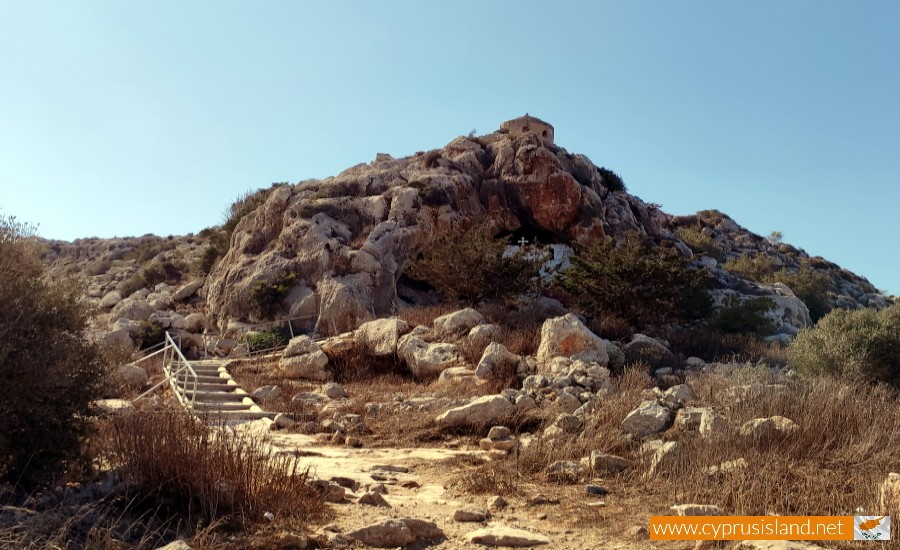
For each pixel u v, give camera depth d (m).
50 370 6.63
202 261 36.75
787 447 8.70
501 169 32.88
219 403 15.85
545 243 33.19
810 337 15.52
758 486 7.06
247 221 33.00
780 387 10.88
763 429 8.90
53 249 58.88
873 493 6.73
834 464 8.13
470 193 31.83
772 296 35.12
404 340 19.55
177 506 6.43
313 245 28.61
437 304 29.34
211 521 6.05
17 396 6.51
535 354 18.03
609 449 9.75
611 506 7.50
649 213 41.94
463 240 24.86
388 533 6.13
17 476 6.69
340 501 7.60
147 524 6.00
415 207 29.73
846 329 15.23
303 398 16.73
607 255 24.64
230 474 6.71
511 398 13.90
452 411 12.90
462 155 33.91
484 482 8.47
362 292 27.27
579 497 7.95
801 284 43.25
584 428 10.76
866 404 10.08
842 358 14.56
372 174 31.89
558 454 9.73
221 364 21.06
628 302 23.78
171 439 6.84
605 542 6.27
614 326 22.48
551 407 13.37
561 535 6.53
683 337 22.67
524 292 24.62
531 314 23.38
